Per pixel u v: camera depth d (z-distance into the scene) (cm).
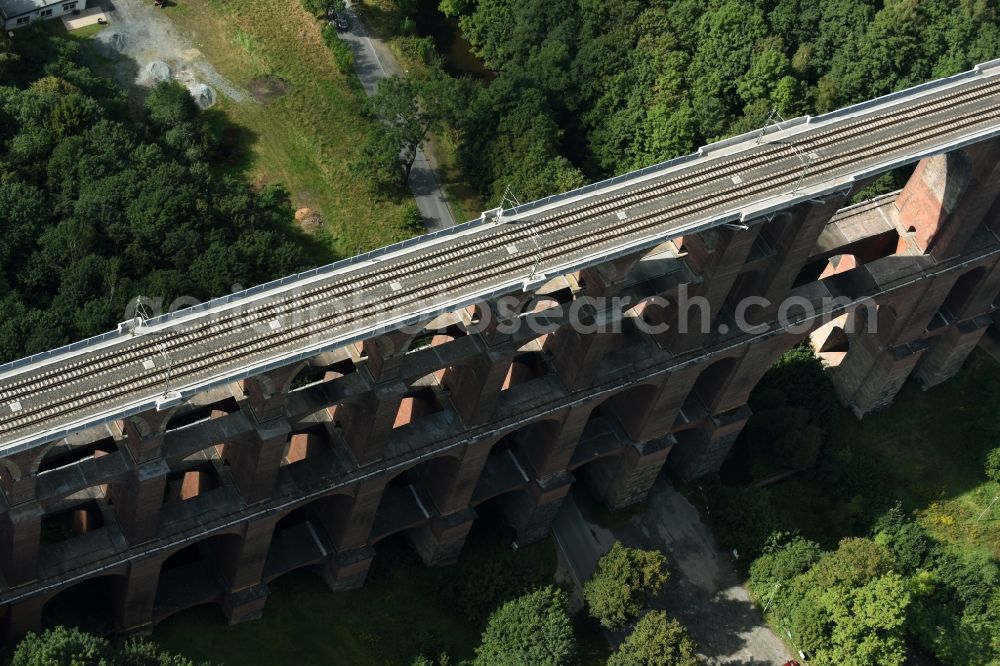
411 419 18238
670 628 17550
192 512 16050
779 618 19062
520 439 18625
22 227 18862
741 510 19450
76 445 15500
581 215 16588
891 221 19812
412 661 17662
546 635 17300
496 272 15950
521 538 19200
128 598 16162
